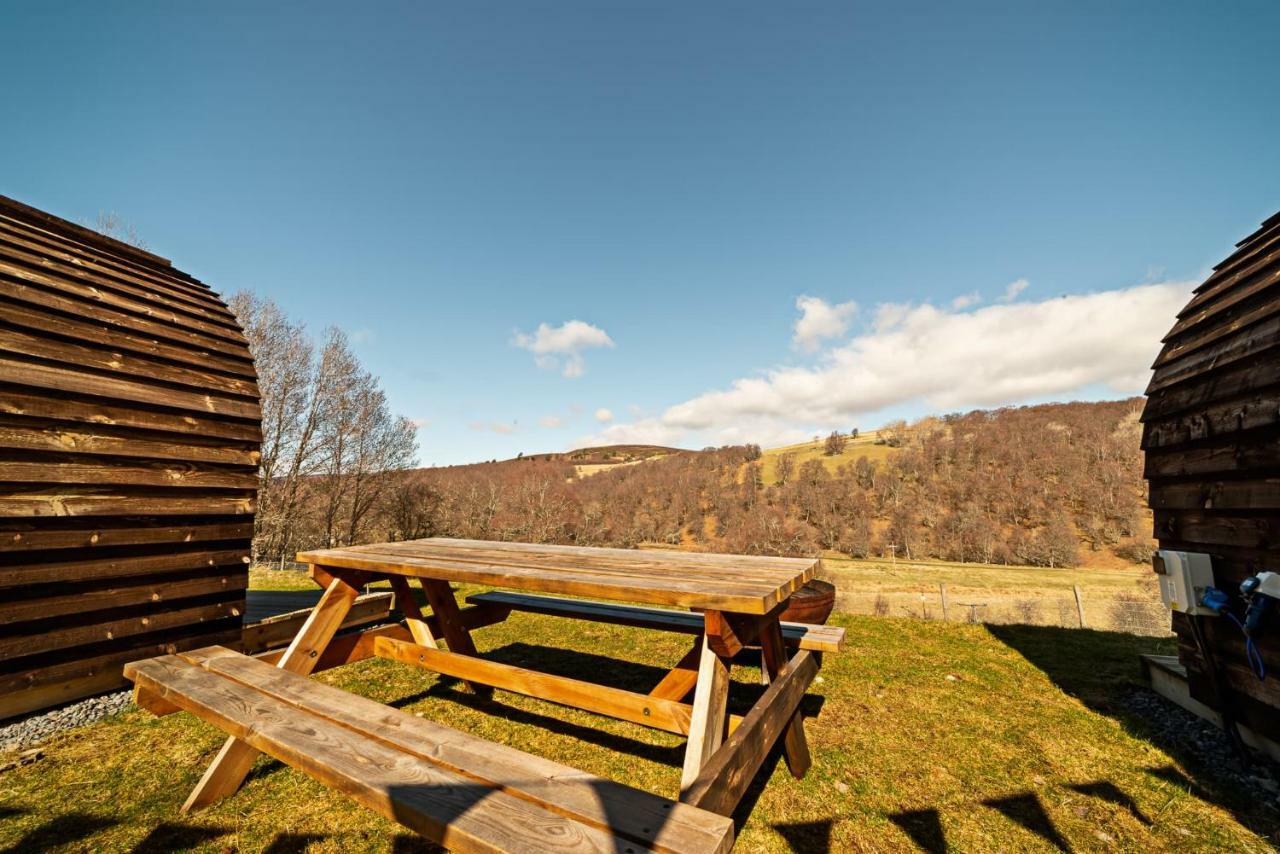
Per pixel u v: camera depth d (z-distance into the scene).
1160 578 3.44
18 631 3.07
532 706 3.58
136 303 4.03
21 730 2.97
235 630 4.18
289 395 22.38
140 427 3.67
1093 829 2.27
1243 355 2.89
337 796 2.46
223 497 4.12
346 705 2.08
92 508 3.37
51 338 3.37
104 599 3.42
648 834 1.20
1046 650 4.89
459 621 3.84
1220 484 3.09
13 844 2.08
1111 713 3.48
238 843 2.12
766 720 2.01
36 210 4.01
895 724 3.30
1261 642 2.81
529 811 1.34
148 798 2.43
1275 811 2.41
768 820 2.30
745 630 2.19
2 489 3.04
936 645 5.02
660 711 2.36
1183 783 2.65
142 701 2.54
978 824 2.30
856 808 2.40
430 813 1.32
